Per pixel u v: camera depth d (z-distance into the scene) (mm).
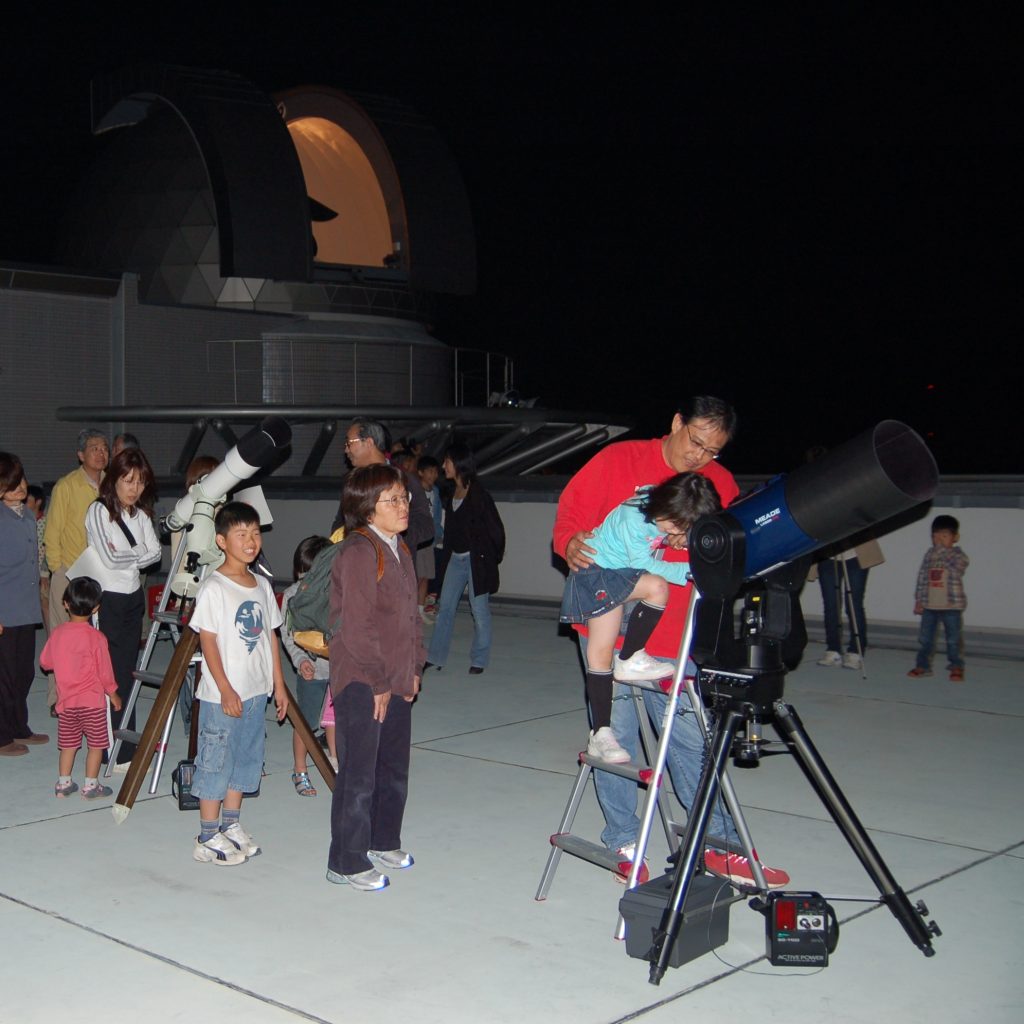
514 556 14086
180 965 4266
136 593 6988
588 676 4848
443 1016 3871
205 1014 3889
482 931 4574
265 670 5473
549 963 4281
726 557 3938
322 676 6586
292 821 5980
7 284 20516
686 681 4621
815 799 6305
